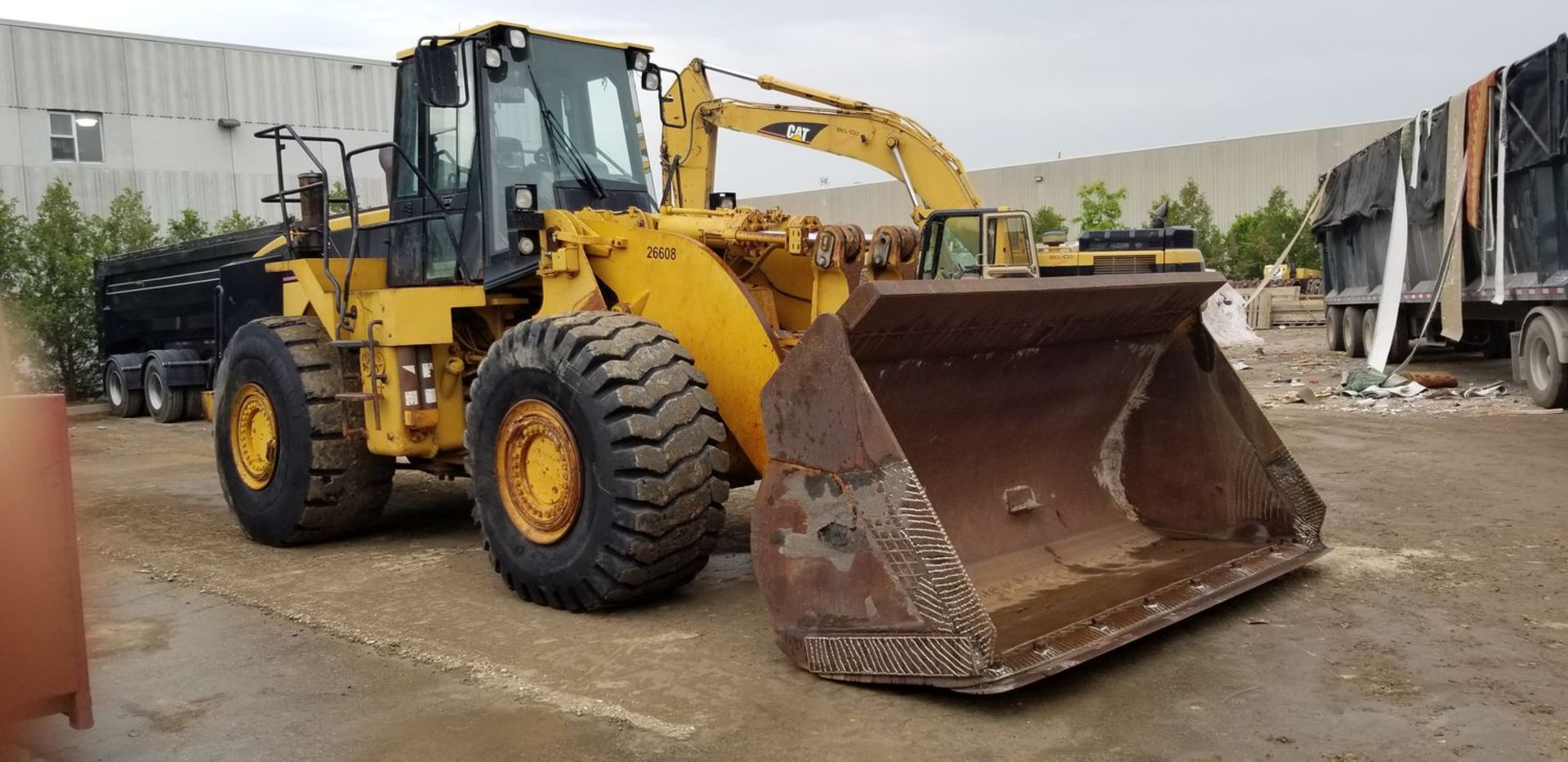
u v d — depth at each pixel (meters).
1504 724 3.48
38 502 2.82
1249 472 5.22
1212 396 5.29
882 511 3.79
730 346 5.08
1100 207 37.41
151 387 14.30
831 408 3.91
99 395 17.30
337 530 6.55
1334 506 6.75
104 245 17.19
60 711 2.90
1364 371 13.00
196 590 5.57
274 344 6.45
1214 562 4.86
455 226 6.28
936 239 12.28
